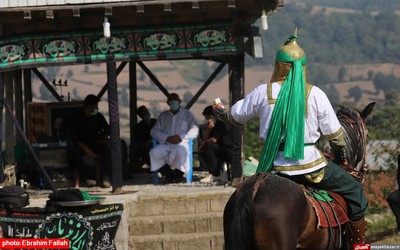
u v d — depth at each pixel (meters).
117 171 14.50
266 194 8.15
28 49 14.70
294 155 8.68
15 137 17.08
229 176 15.73
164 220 13.62
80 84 101.44
